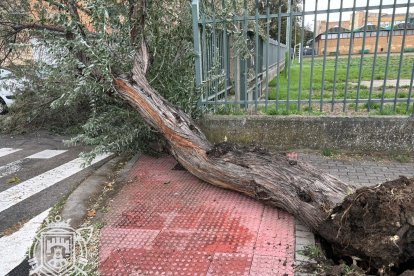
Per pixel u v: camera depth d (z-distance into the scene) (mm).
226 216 3779
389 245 2752
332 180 3543
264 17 5539
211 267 2961
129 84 4738
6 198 4688
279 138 5527
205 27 5816
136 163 5574
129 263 3078
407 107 5188
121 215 3945
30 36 6223
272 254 3084
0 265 3195
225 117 5684
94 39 4867
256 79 5797
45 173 5598
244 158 4113
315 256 3016
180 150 4684
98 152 5105
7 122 8227
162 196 4355
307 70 16844
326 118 5293
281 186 3672
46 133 8250
